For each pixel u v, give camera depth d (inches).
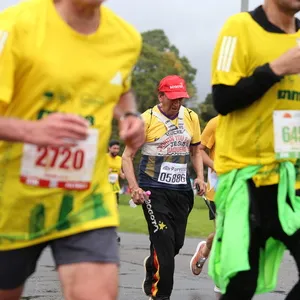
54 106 322.7
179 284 799.7
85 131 302.0
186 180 669.3
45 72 318.7
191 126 689.0
